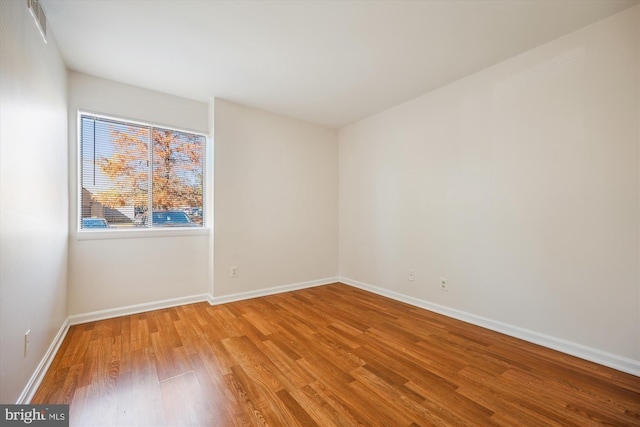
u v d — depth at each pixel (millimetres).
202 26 2037
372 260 3883
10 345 1354
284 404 1570
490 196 2598
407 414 1495
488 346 2258
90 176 2803
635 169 1861
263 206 3684
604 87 1972
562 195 2164
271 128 3754
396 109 3533
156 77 2801
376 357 2086
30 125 1623
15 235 1415
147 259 3051
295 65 2586
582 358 2057
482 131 2660
